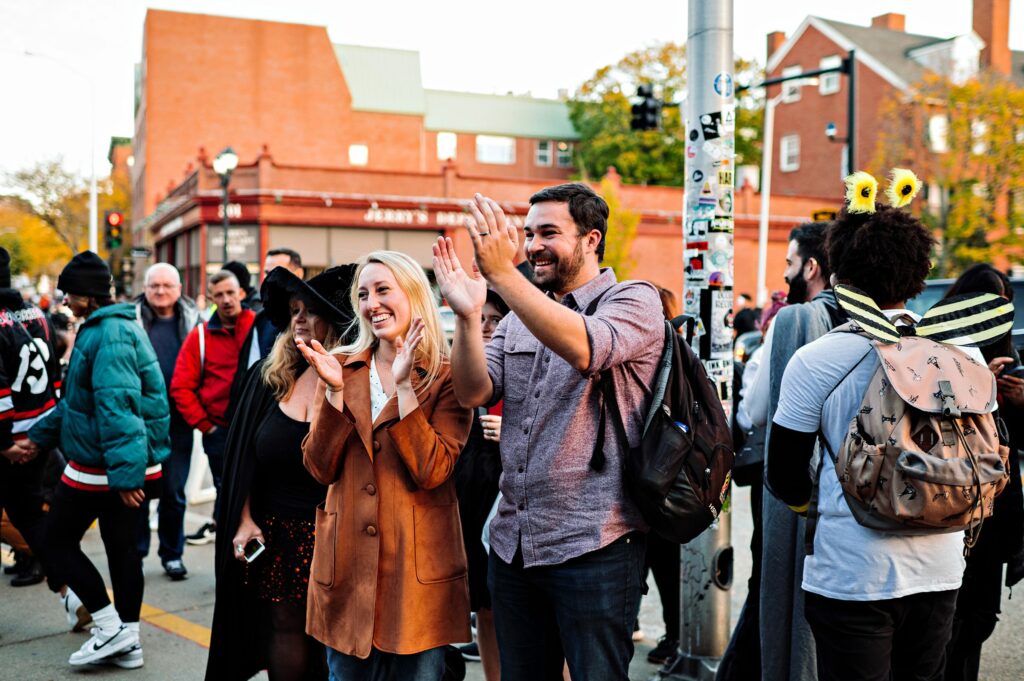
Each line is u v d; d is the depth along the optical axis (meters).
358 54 48.78
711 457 2.54
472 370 2.59
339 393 2.81
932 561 2.31
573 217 2.66
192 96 41.00
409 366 2.70
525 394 2.68
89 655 4.18
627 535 2.55
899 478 2.20
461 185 28.89
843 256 2.56
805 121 39.69
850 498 2.30
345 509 2.86
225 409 5.80
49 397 5.01
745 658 3.54
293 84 42.66
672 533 2.48
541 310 2.27
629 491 2.52
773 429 2.51
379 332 2.91
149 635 4.75
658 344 2.58
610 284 2.72
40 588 5.59
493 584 2.75
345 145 43.81
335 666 2.92
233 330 5.88
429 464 2.73
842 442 2.33
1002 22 39.44
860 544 2.32
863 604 2.32
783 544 3.18
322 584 2.88
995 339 2.43
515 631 2.70
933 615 2.37
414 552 2.80
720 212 4.07
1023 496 3.18
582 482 2.53
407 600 2.77
